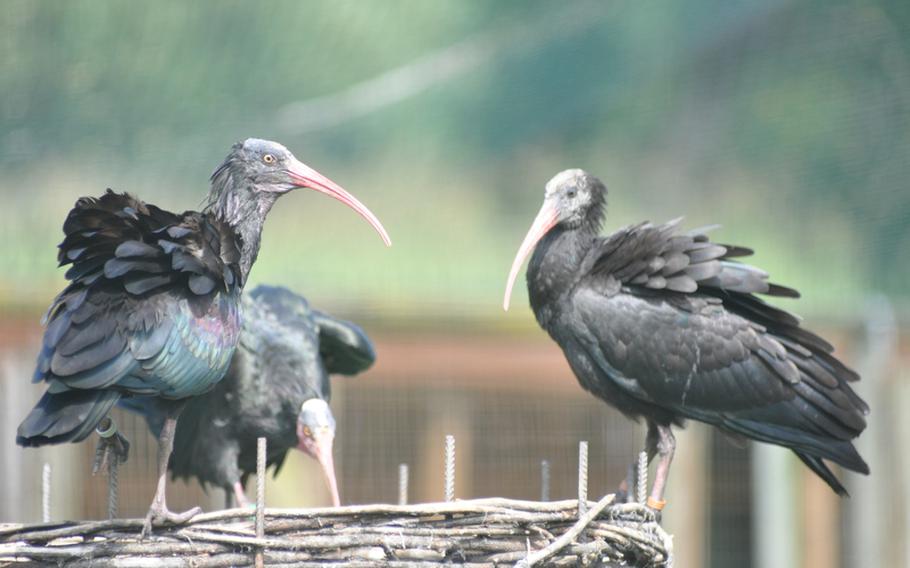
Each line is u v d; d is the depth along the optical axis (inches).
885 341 733.9
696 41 925.8
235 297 397.1
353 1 917.8
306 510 371.6
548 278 478.0
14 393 684.1
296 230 771.4
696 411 465.7
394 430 706.2
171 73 870.4
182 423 493.4
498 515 378.9
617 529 386.0
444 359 708.7
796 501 737.0
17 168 808.3
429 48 917.8
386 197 818.8
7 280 697.0
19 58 847.7
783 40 925.8
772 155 877.2
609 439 714.8
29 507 682.8
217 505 694.5
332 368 557.3
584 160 872.3
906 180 852.0
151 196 813.2
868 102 890.1
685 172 870.4
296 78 888.3
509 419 711.1
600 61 919.7
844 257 808.3
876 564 736.3
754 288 457.4
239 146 435.8
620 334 464.1
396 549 377.7
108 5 863.1
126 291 368.8
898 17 920.3
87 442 698.8
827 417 460.8
